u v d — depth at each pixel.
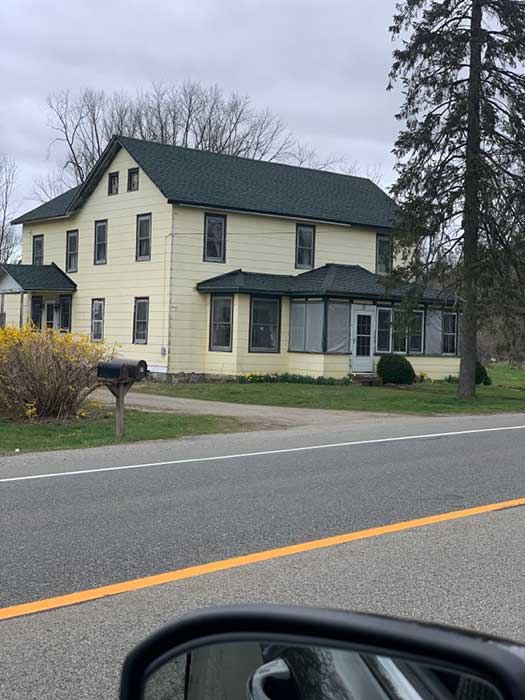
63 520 7.93
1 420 16.14
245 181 30.98
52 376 16.25
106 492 9.30
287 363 29.17
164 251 28.30
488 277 22.22
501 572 6.36
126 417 17.06
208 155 31.70
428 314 31.02
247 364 28.08
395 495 9.23
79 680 4.35
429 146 22.45
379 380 28.81
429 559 6.71
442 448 13.10
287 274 30.38
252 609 2.32
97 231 31.83
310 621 2.20
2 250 51.91
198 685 2.36
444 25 22.31
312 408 20.72
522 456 12.23
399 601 5.66
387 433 15.33
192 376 28.22
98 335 31.64
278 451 12.72
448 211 22.42
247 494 9.22
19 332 17.03
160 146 30.69
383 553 6.88
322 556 6.78
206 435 15.03
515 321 22.55
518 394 26.55
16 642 4.88
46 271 33.28
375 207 33.78
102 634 5.01
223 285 27.94
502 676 1.82
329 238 31.50
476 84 21.84
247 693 2.27
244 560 6.63
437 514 8.34
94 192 31.97
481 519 8.14
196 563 6.54
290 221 30.47
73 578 6.14
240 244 29.38
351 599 5.69
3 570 6.32
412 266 23.41
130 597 5.71
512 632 5.11
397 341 26.08
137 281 29.59
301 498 9.02
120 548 6.96
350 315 28.73
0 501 8.78
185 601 5.63
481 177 21.84
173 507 8.52
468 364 23.62
